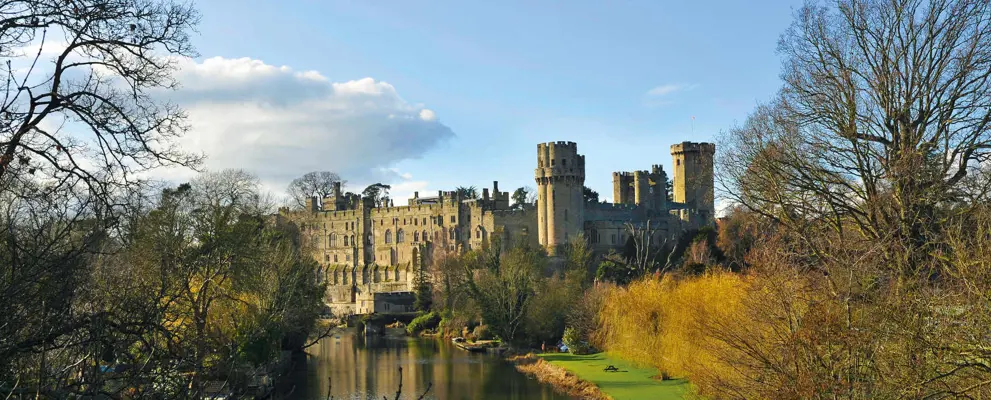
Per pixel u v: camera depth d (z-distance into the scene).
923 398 25.45
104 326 14.91
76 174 16.97
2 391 13.20
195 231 57.28
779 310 34.38
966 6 35.28
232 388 15.63
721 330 40.34
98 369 13.95
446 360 99.38
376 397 71.31
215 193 65.06
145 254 27.59
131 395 14.77
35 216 16.25
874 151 37.94
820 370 30.84
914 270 32.34
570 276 128.25
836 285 32.44
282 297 62.59
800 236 36.53
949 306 27.84
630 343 73.50
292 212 173.38
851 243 35.03
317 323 111.25
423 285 168.62
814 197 40.72
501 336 110.38
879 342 28.69
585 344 97.06
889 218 35.09
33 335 14.34
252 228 63.62
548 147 195.38
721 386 37.72
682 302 60.88
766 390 32.97
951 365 26.53
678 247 152.88
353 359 101.75
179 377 15.55
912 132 36.19
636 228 196.50
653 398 59.69
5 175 17.33
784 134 42.44
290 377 83.06
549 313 106.88
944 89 35.62
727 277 56.28
